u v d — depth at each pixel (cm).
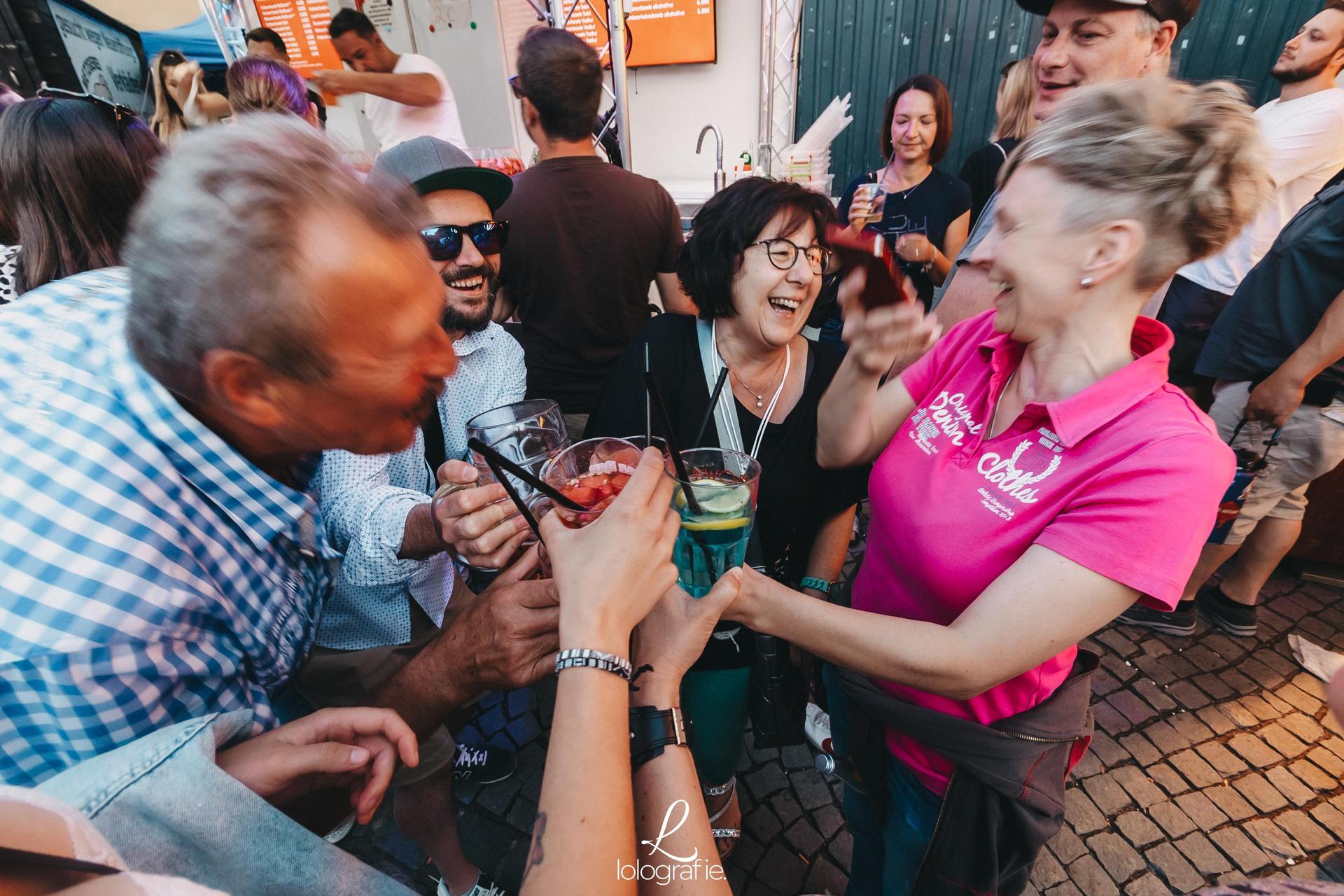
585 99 219
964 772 109
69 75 432
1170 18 159
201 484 75
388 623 133
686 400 150
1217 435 82
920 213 311
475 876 171
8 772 65
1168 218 78
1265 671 249
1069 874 186
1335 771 211
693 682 149
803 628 92
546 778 60
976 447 105
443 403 167
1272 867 186
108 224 134
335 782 78
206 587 76
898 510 114
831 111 221
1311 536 292
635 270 244
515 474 82
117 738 65
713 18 484
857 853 154
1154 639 265
